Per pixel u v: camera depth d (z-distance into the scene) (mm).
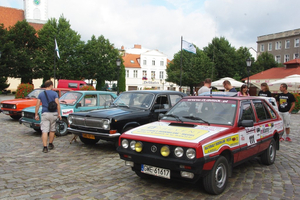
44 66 38406
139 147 4246
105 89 46125
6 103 12438
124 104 8023
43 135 7035
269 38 63094
